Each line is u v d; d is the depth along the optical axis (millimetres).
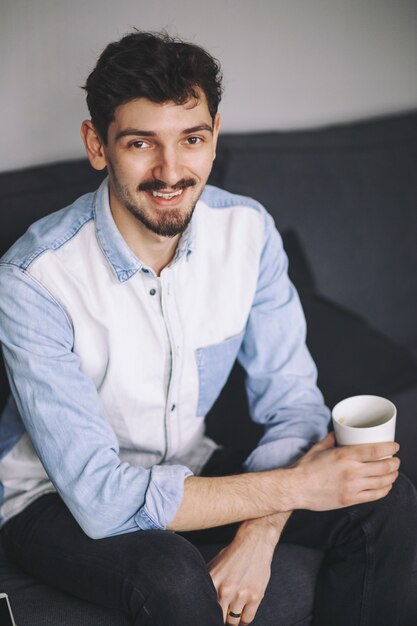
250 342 1708
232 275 1632
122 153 1382
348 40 2330
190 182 1413
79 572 1409
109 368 1527
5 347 1471
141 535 1411
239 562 1455
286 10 2225
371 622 1508
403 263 2367
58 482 1426
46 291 1457
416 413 1912
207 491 1435
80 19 1992
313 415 1663
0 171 2037
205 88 1370
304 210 2197
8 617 1300
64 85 2025
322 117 2381
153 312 1534
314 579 1532
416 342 2447
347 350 1987
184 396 1624
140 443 1621
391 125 2342
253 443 1845
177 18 2104
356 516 1479
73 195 1909
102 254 1498
